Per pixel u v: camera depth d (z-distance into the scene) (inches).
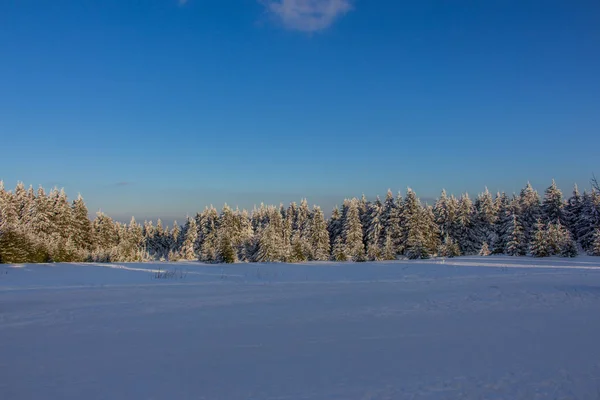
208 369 244.7
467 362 253.0
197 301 505.7
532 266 1091.3
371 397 199.0
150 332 339.9
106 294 569.3
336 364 251.8
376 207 2345.0
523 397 197.6
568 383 215.2
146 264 1267.2
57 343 304.7
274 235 1603.1
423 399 195.8
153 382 223.6
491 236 2263.8
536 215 2118.6
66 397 203.9
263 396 202.4
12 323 376.2
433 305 470.9
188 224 3198.8
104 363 257.1
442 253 1665.8
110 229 2691.9
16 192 2380.7
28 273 919.7
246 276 884.6
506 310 436.1
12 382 224.5
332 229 2635.3
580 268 1027.3
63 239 1909.4
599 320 378.9
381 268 1076.5
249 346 295.0
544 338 311.6
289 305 475.8
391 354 272.4
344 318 395.9
